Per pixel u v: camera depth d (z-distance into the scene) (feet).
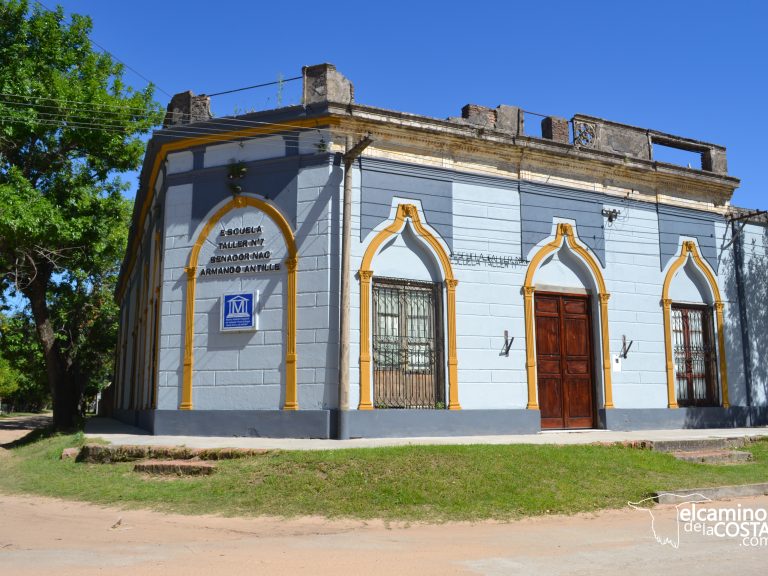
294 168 47.60
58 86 61.87
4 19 64.18
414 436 45.96
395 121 48.55
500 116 53.31
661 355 56.90
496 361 50.16
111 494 33.42
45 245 60.90
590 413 54.03
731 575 20.31
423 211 49.26
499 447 38.22
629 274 56.75
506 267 51.67
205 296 48.08
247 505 30.37
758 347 62.23
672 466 38.58
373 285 47.29
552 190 54.54
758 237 64.18
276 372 45.78
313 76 48.32
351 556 22.66
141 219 68.80
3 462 49.62
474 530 27.04
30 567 20.95
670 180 59.67
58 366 67.62
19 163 63.82
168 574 20.17
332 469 33.32
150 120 66.85
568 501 31.40
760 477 37.60
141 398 62.85
